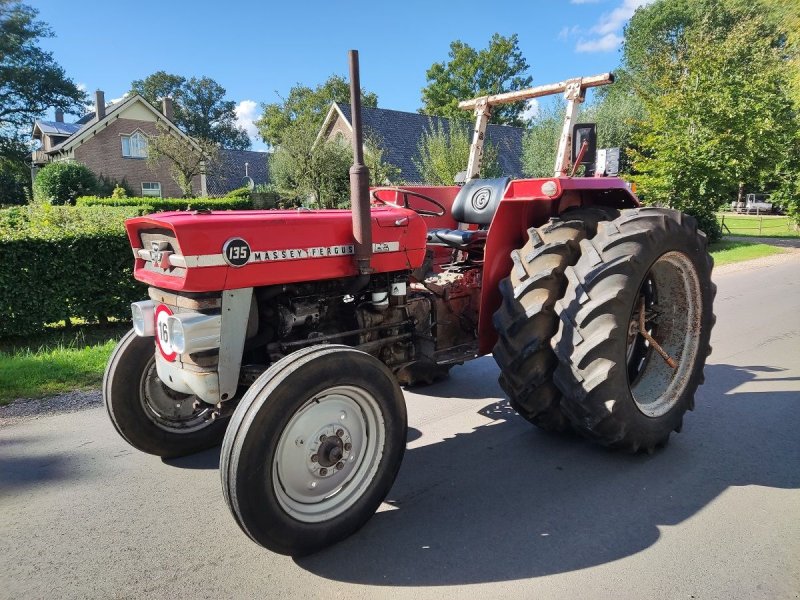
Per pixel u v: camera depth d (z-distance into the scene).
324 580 2.27
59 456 3.39
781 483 3.00
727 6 33.34
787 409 4.04
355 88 2.57
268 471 2.21
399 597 2.17
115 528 2.65
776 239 17.83
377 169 19.58
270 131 40.53
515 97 4.50
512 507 2.80
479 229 4.83
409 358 3.41
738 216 28.52
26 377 4.70
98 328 7.02
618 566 2.33
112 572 2.32
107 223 7.40
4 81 41.91
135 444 3.24
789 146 16.72
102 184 29.94
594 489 2.96
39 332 6.55
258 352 2.92
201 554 2.44
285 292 2.86
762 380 4.66
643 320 3.44
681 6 39.75
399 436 2.62
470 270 4.16
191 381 2.56
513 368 3.26
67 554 2.45
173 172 28.31
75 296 6.57
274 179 21.52
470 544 2.50
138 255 2.80
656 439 3.28
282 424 2.22
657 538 2.52
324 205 19.09
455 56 41.53
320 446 2.41
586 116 21.03
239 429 2.17
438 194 5.00
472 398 4.36
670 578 2.25
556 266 3.24
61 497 2.93
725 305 7.89
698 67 14.38
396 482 3.08
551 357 3.27
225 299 2.49
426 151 21.75
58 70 45.12
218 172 32.38
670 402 3.43
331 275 2.80
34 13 43.00
